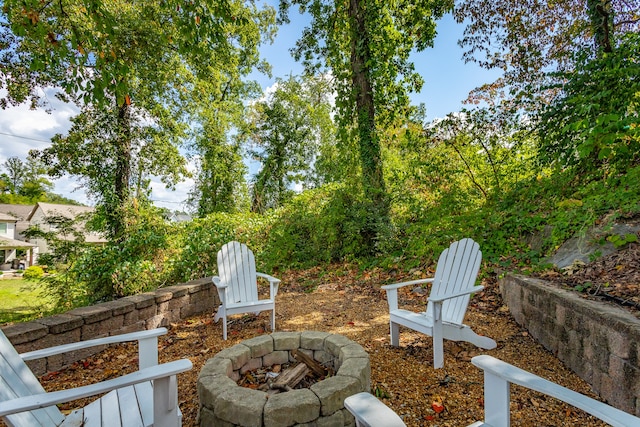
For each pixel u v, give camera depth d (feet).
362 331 10.43
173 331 11.34
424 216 17.30
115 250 17.43
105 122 23.53
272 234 21.93
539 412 5.79
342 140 22.33
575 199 12.74
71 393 3.78
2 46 20.22
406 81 22.57
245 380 6.73
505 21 22.77
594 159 13.30
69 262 18.38
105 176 22.11
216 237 18.88
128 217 19.65
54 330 8.48
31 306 23.80
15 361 5.03
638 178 10.89
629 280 7.93
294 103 59.57
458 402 6.22
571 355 7.14
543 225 13.00
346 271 18.71
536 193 14.96
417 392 6.63
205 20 12.53
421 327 7.98
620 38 15.25
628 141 10.69
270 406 4.98
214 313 13.21
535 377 3.66
